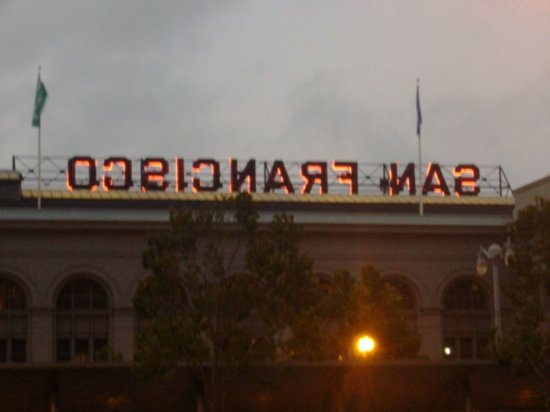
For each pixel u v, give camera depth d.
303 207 95.50
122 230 84.12
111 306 83.56
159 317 59.78
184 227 61.91
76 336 83.44
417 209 97.94
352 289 73.31
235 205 63.03
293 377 58.62
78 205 93.38
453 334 87.81
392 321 72.75
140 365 56.34
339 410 58.91
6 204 91.69
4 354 82.50
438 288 87.69
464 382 59.22
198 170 96.38
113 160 95.25
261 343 60.56
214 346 59.94
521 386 61.72
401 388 59.03
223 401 58.72
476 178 100.94
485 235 88.75
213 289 60.75
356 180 98.19
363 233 87.31
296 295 61.56
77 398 57.19
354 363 57.38
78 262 83.62
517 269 65.69
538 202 73.69
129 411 58.47
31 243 83.44
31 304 82.81
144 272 84.06
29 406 56.41
